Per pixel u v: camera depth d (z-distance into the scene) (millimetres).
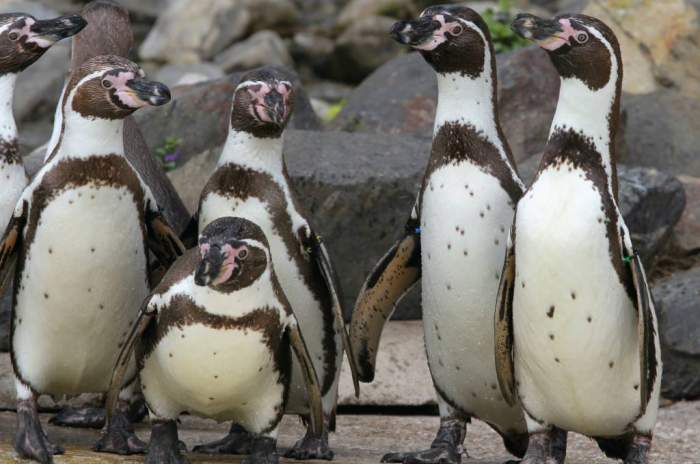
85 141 14344
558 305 13547
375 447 17750
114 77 14234
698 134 29547
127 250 14688
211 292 13188
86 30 18875
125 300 14812
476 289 15094
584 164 13828
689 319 21797
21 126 36094
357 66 45438
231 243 12883
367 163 22219
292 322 13891
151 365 13945
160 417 14227
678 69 30875
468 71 15461
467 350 15406
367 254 21906
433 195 15352
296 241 15727
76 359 14961
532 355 13977
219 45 45500
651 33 31219
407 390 20438
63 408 18188
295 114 27312
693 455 18000
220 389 13648
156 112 25812
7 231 14609
